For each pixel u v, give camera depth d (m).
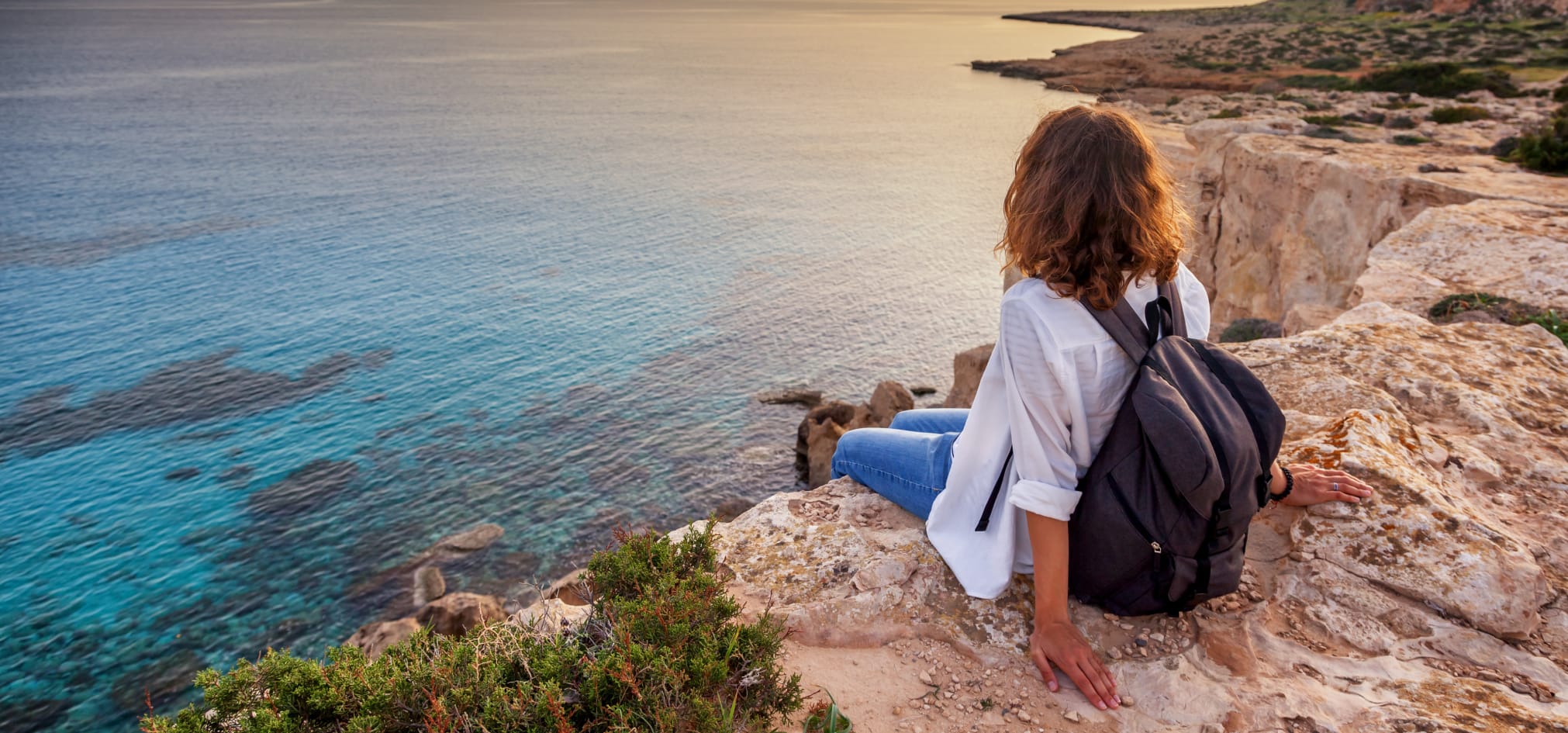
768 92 142.25
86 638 21.20
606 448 30.91
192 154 87.06
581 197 72.94
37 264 51.66
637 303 47.31
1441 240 9.47
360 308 46.03
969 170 83.88
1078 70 134.00
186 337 41.50
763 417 33.53
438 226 63.09
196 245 56.88
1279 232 19.64
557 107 125.12
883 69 177.00
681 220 65.81
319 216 65.38
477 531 25.48
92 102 120.06
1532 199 13.21
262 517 26.50
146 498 27.64
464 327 43.66
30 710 18.95
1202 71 100.19
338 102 125.06
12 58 178.00
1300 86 76.56
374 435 32.06
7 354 38.69
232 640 21.14
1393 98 53.25
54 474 29.03
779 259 55.84
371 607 22.33
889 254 56.91
